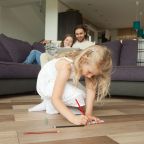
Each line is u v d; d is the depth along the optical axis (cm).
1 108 172
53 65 156
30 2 636
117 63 317
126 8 808
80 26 350
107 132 108
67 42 350
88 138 98
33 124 122
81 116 127
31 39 707
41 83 158
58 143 91
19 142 92
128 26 1153
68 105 150
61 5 741
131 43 326
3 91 238
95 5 777
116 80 254
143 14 888
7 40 333
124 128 116
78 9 826
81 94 147
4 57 309
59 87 135
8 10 628
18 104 193
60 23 728
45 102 156
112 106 191
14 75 247
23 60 343
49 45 365
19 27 664
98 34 1154
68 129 113
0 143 90
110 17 956
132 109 177
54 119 134
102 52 124
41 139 96
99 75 138
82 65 130
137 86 245
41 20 742
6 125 119
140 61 309
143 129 115
